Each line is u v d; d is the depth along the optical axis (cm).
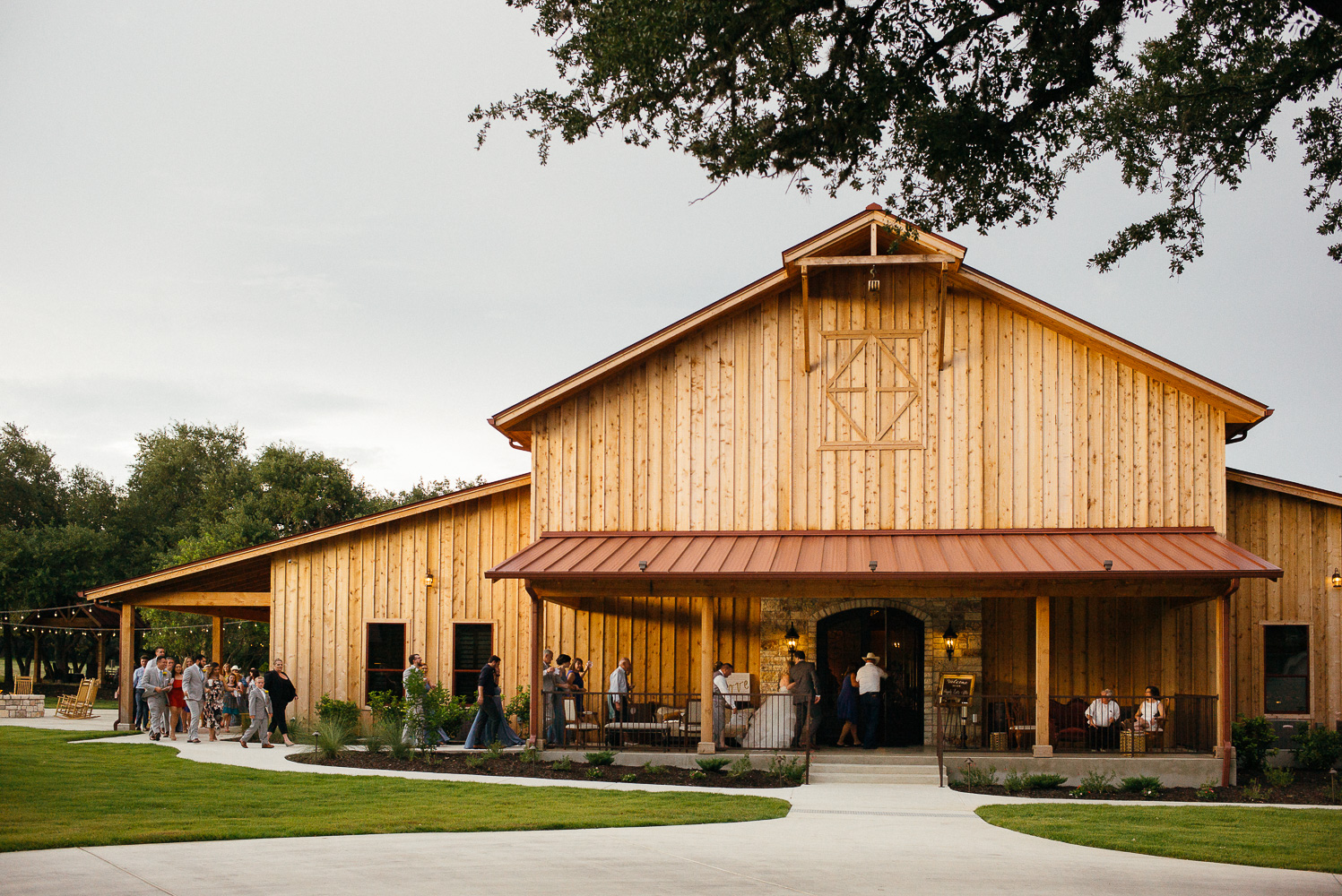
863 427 2100
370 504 5528
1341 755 1986
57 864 906
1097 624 2162
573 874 916
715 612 2245
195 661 2162
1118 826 1321
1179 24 1377
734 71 1298
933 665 2105
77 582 4688
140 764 1695
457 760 1853
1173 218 1493
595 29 1273
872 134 1270
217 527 4950
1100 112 1495
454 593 2322
